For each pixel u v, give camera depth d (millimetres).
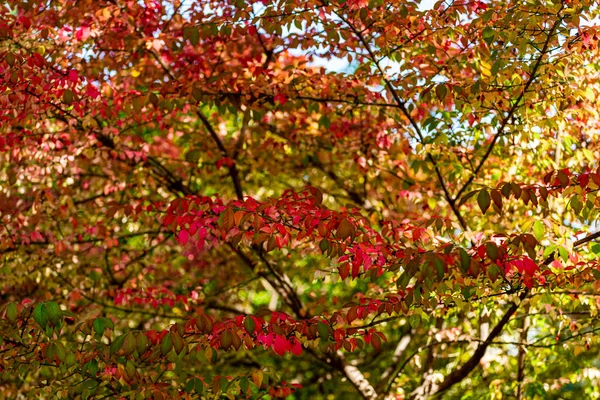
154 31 6430
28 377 7148
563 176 3752
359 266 4199
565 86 5070
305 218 4137
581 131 6398
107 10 5980
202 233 4402
